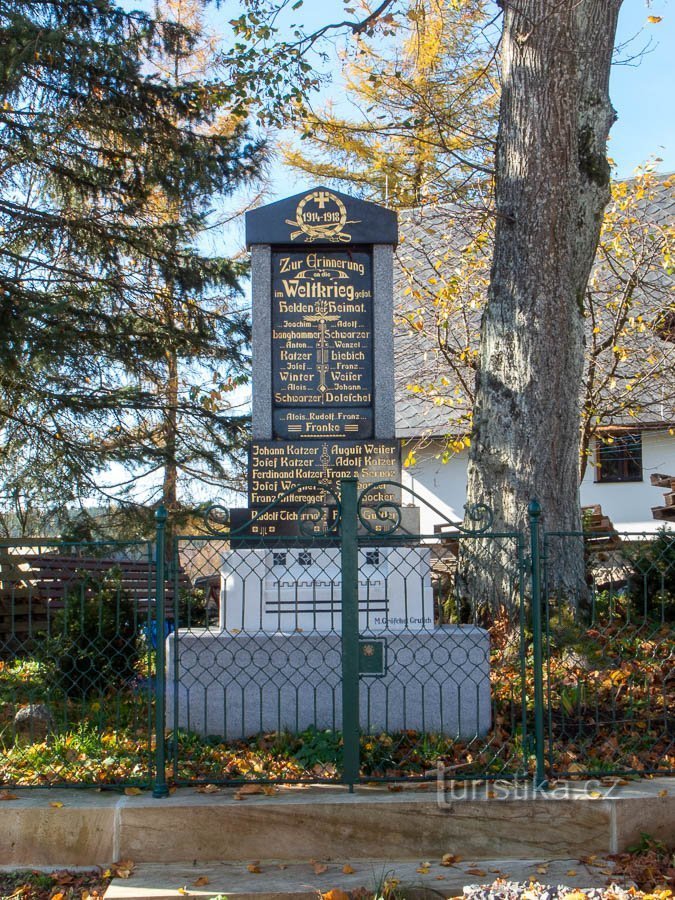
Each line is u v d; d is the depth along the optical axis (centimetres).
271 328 766
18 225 1162
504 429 842
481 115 1573
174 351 1255
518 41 855
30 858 497
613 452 1669
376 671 546
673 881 459
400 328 1592
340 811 503
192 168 1199
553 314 841
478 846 504
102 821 498
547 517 823
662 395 1405
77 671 696
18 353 1075
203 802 505
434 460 1717
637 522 1652
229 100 1126
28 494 1191
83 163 1167
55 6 1165
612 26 873
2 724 647
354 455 746
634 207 1370
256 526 725
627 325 1272
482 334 886
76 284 1212
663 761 555
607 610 835
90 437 1253
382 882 461
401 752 580
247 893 456
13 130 1134
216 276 1259
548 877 474
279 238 763
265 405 758
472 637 618
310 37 1041
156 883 468
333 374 765
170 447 1270
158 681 521
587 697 650
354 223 766
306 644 620
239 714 616
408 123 1156
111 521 1248
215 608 1266
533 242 845
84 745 589
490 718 614
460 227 1437
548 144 845
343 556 539
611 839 504
